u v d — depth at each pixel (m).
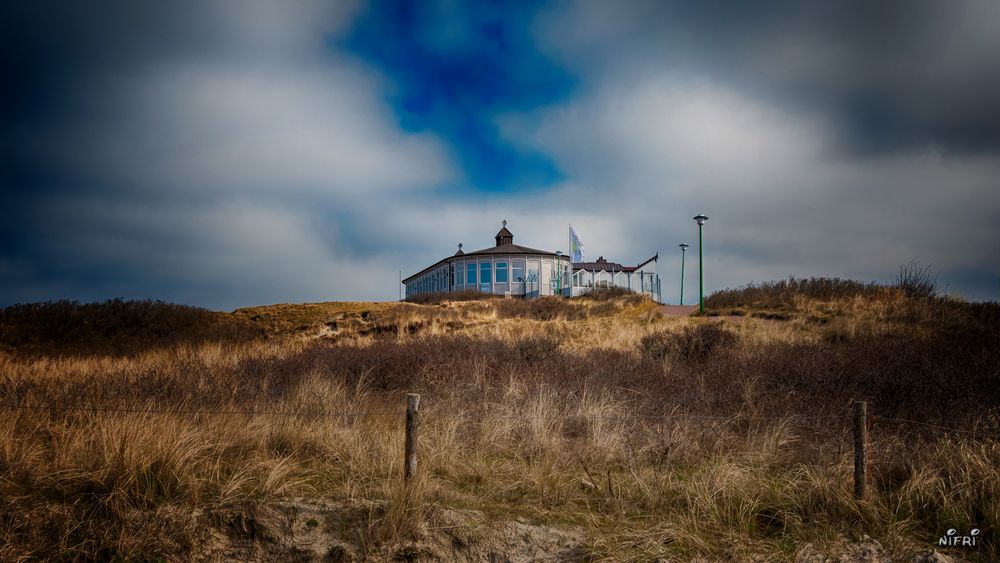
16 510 4.50
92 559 4.20
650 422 6.57
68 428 6.12
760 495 4.70
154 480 4.84
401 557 4.12
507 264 42.12
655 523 4.42
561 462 5.53
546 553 4.12
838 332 13.73
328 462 5.50
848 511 4.36
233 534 4.43
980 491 4.45
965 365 7.95
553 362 11.03
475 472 5.36
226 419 6.17
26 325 18.58
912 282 18.11
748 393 7.53
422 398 8.01
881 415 6.41
